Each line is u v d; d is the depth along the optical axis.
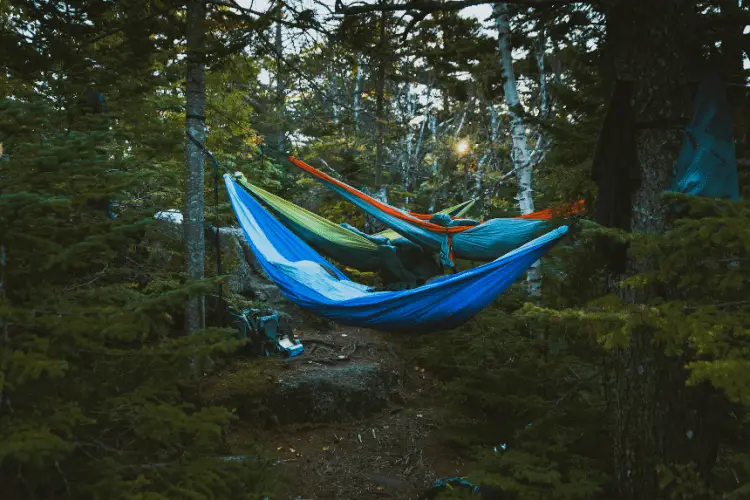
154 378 2.90
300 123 10.48
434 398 8.45
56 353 2.44
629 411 4.18
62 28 5.21
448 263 7.49
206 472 2.80
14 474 2.37
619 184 4.07
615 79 4.12
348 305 5.80
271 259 6.55
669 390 4.02
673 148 4.10
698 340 2.56
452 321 5.64
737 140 4.98
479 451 4.79
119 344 3.23
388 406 8.00
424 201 15.59
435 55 7.82
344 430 7.12
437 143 14.66
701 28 3.98
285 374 7.43
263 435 6.54
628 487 4.19
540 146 10.03
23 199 2.27
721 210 2.71
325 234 7.79
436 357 8.36
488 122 14.80
